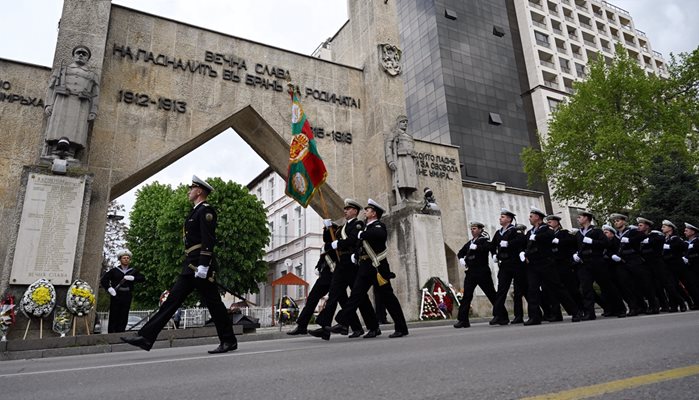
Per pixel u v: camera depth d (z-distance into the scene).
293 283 22.91
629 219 24.34
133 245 33.75
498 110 44.84
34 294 10.21
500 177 42.34
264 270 30.14
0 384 3.58
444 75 43.06
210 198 29.12
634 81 26.11
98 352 8.84
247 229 29.11
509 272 10.13
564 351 4.07
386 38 19.28
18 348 8.56
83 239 11.55
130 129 14.39
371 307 7.62
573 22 55.66
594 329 6.34
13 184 12.95
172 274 28.44
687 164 24.11
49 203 11.45
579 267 10.64
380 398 2.52
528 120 46.62
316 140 17.69
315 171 12.41
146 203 34.62
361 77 19.44
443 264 16.14
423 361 3.88
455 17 46.12
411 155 17.59
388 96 18.50
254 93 16.64
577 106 27.73
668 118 25.58
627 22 62.94
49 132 12.12
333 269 7.68
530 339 5.36
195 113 15.43
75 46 13.28
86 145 12.70
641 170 24.52
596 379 2.79
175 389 3.08
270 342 8.16
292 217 37.94
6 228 12.66
